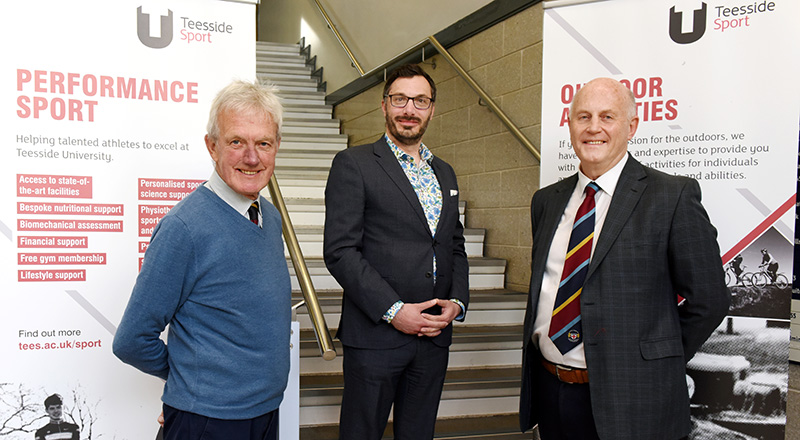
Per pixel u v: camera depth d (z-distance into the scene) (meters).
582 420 1.67
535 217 1.97
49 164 1.79
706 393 1.98
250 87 1.38
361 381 1.85
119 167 1.86
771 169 1.90
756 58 1.91
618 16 2.10
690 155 2.01
